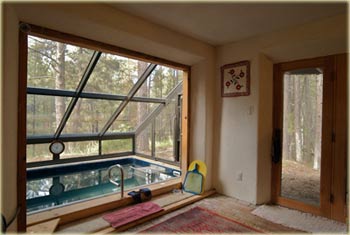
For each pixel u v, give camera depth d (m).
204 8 2.15
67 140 4.74
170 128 4.66
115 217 2.38
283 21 2.41
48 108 3.71
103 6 2.08
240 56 3.05
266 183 2.97
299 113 2.82
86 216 2.40
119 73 3.64
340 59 2.48
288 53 2.76
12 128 1.75
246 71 2.96
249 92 2.94
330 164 2.53
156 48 2.73
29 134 4.07
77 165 4.78
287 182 2.90
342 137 2.45
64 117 4.02
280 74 2.98
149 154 5.27
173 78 4.36
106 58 3.25
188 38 2.91
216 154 3.37
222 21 2.44
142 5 2.11
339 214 2.45
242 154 3.03
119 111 4.53
